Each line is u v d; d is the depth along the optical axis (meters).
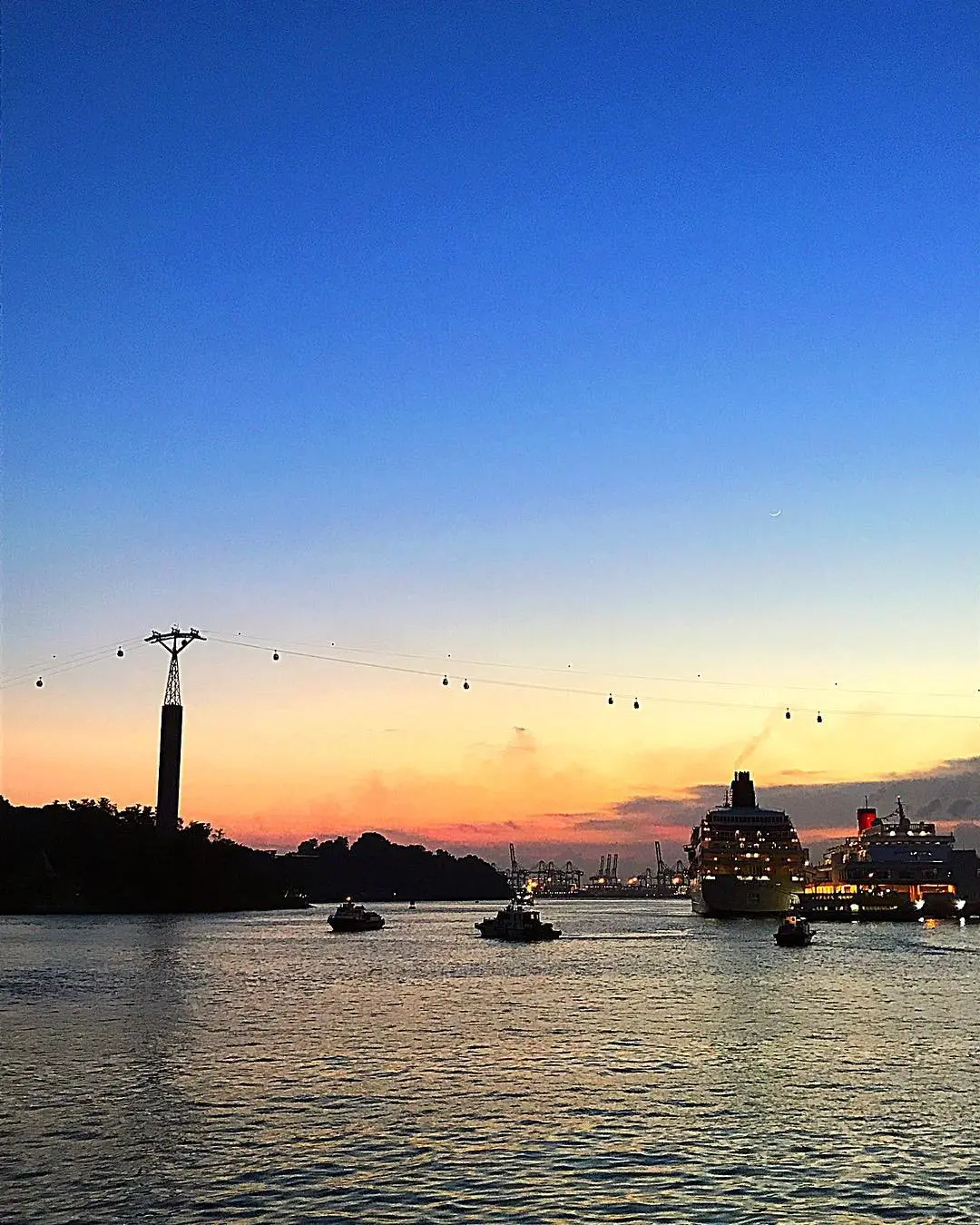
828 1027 92.88
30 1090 63.62
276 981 136.88
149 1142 51.97
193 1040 84.12
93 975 141.50
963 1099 61.56
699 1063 74.06
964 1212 42.31
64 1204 43.34
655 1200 43.81
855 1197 44.09
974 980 139.50
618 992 125.38
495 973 152.38
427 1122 55.78
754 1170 47.66
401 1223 41.22
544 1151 50.59
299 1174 46.94
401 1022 96.69
